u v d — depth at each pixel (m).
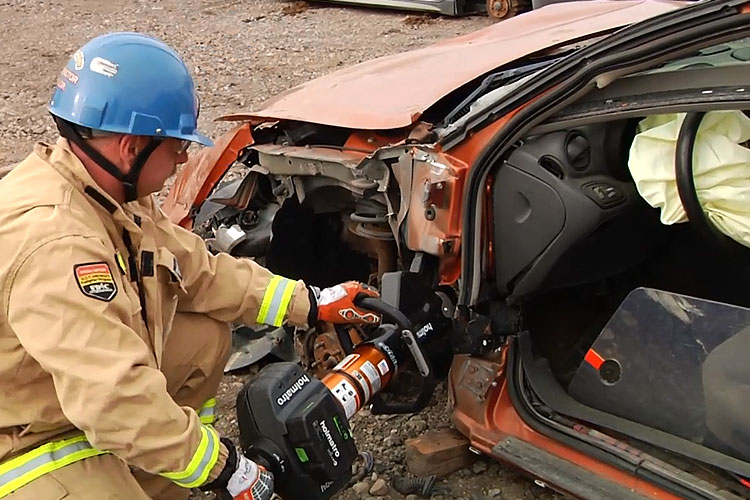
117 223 2.04
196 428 1.90
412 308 2.38
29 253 1.79
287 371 2.16
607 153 2.33
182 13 10.75
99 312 1.80
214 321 2.49
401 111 2.74
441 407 3.00
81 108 1.94
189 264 2.39
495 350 2.53
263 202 3.45
